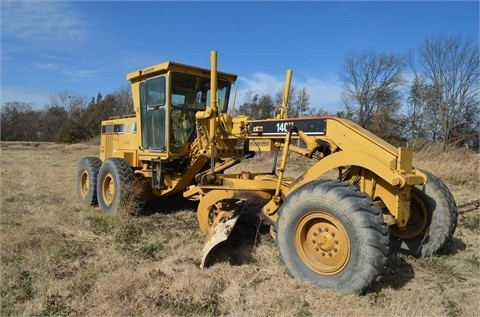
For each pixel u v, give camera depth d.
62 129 46.09
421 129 34.25
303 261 3.88
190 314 3.44
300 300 3.55
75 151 27.45
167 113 6.32
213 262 4.50
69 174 12.57
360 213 3.51
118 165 6.75
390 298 3.63
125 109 49.34
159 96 6.56
